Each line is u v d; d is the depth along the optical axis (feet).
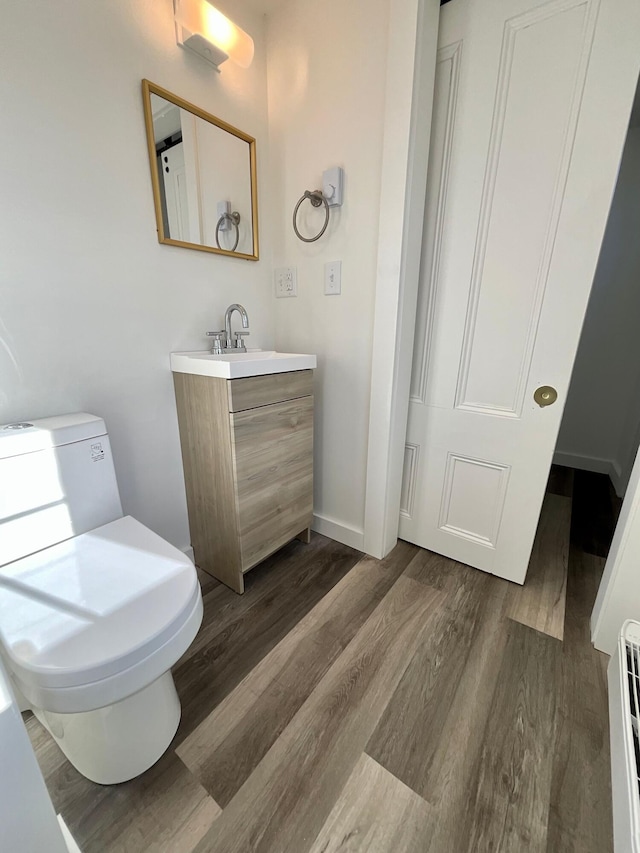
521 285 4.09
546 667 3.73
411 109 3.74
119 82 3.58
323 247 4.99
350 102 4.30
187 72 4.09
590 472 8.69
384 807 2.65
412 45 3.59
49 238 3.36
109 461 3.57
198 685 3.54
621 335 8.05
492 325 4.37
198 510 4.91
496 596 4.71
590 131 3.42
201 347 4.88
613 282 7.93
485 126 3.89
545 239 3.85
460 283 4.45
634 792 2.32
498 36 3.61
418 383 5.10
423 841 2.48
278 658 3.83
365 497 5.40
